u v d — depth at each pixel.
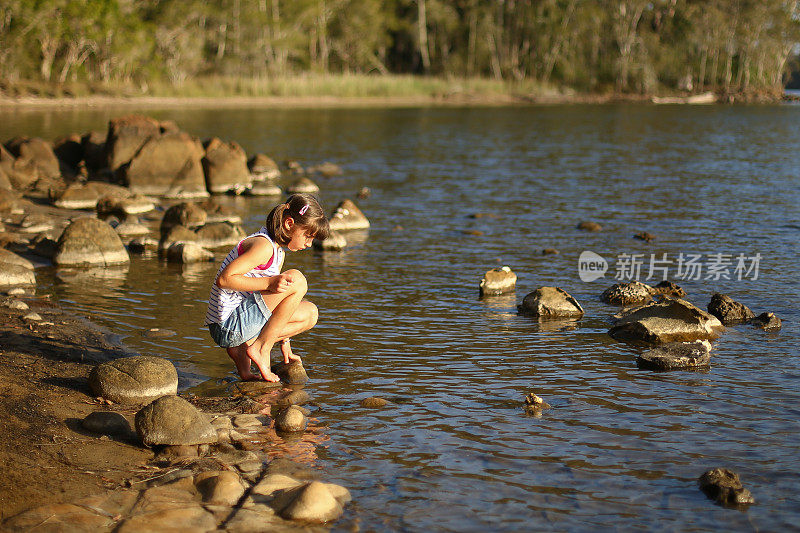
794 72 98.62
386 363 5.93
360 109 50.03
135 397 5.09
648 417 4.88
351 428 4.70
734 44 75.00
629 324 6.69
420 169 20.22
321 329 6.80
